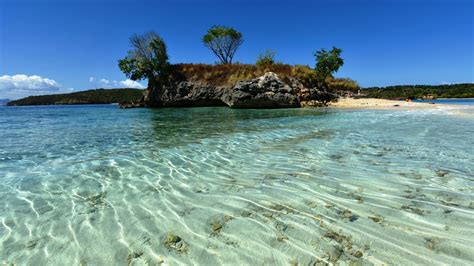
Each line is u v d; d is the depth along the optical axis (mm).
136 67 29531
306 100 23094
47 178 4488
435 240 2387
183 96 28203
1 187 4059
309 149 6285
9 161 5664
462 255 2168
